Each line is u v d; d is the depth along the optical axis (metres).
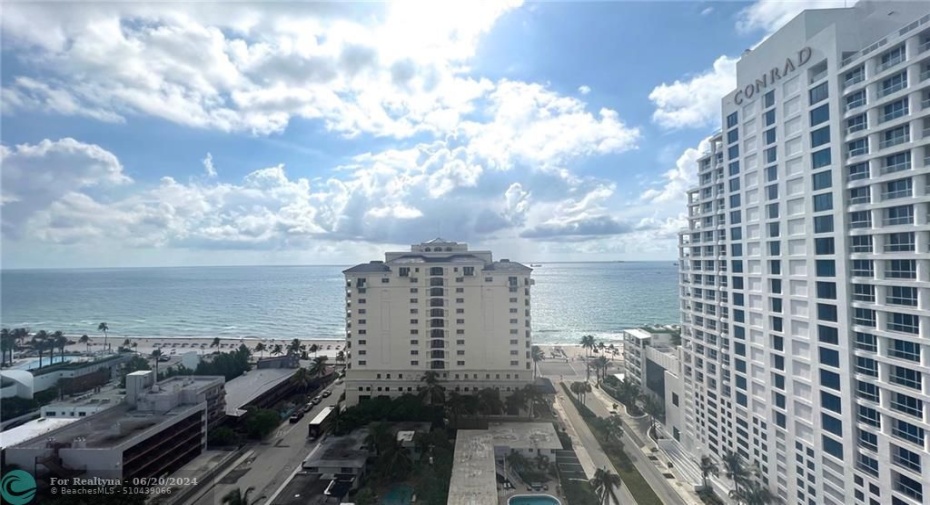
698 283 86.94
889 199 48.12
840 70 52.91
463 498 67.12
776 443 64.69
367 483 76.62
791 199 60.66
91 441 70.00
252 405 111.75
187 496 73.56
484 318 114.81
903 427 47.72
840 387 54.00
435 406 105.12
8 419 110.38
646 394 118.38
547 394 129.00
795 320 60.75
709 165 81.88
